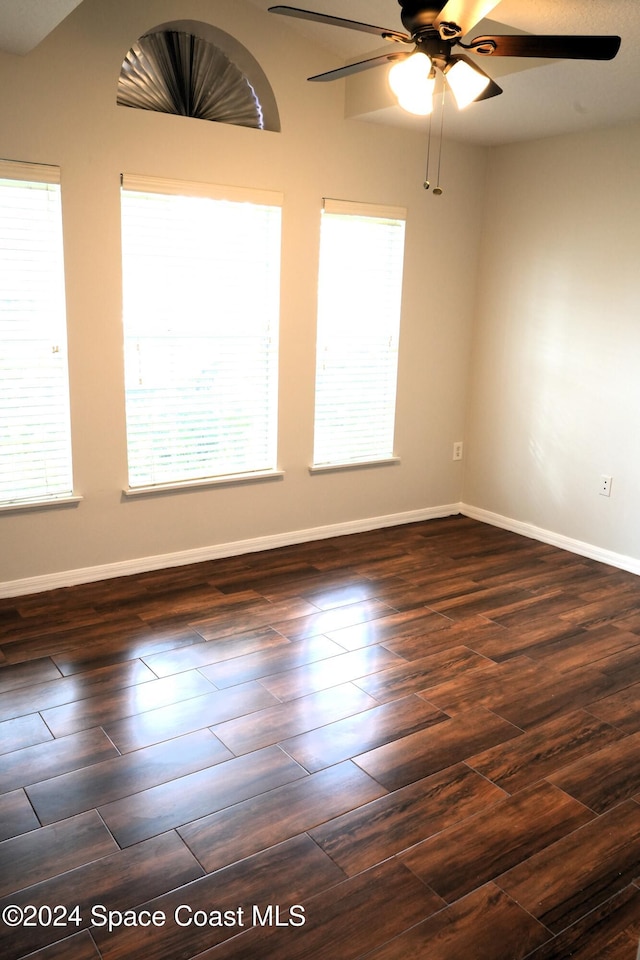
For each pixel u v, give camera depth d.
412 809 2.16
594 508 4.30
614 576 4.05
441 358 4.81
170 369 3.78
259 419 4.15
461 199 4.63
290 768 2.33
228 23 3.55
